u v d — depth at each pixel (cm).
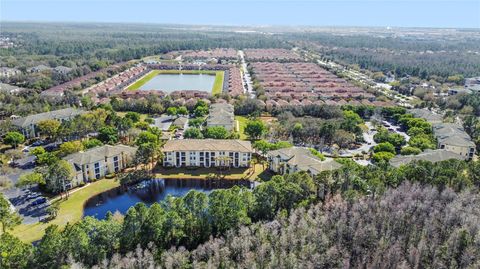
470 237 10600
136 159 16600
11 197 14162
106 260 9606
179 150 17288
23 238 11606
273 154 16850
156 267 9662
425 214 11731
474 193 13000
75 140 19850
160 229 10606
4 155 17312
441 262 9988
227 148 17350
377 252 10288
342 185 13200
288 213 12281
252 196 12331
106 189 15238
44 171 14938
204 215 11388
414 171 13625
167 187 15562
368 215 11588
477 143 19675
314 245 10406
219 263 9956
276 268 9731
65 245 9350
